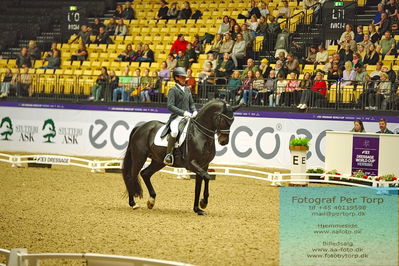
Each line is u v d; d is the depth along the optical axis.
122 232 10.75
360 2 26.72
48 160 21.27
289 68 23.52
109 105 24.64
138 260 6.73
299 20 25.94
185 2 29.72
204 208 12.81
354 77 22.06
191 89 23.62
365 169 18.02
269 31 25.61
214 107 12.62
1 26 33.22
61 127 25.45
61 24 30.44
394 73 21.84
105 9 33.06
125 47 29.05
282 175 17.92
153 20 29.92
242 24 27.09
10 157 21.52
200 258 8.91
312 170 18.42
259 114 22.06
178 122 12.98
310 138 21.25
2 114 26.64
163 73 25.11
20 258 7.20
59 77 27.31
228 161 22.50
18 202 14.00
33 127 26.03
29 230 10.91
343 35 23.53
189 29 28.78
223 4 29.89
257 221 11.95
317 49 24.67
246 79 22.80
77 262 8.95
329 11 23.70
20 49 32.25
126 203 14.30
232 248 9.53
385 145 17.80
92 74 27.80
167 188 17.08
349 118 20.75
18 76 27.00
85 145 24.98
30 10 34.31
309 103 21.75
